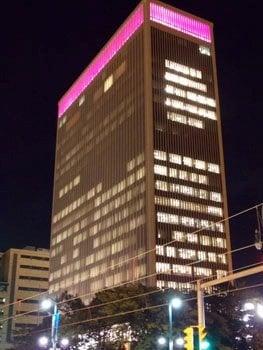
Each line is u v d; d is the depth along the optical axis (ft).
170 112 454.40
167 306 209.56
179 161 443.32
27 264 640.58
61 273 539.29
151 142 431.02
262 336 213.66
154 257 397.60
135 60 472.44
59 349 237.25
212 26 515.50
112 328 229.86
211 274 423.23
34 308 622.54
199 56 493.77
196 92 479.00
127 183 447.42
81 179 535.60
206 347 84.43
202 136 468.75
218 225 446.60
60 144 610.24
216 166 467.11
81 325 239.71
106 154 492.54
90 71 556.92
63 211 566.77
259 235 94.99
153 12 475.31
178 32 486.79
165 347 199.82
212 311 222.89
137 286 241.14
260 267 88.69
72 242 529.04
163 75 461.37
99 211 484.33
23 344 298.56
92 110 539.70
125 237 433.07
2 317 602.44
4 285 619.26
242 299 229.45
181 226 422.82
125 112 472.85
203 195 448.24
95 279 466.29
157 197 418.51
